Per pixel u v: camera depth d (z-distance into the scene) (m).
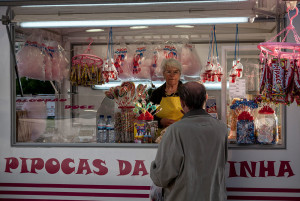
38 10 2.71
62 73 3.63
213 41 3.71
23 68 3.20
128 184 2.87
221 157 2.02
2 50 2.94
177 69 3.42
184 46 3.53
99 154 2.88
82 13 2.78
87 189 2.90
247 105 2.87
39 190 2.93
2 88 2.95
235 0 2.43
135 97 2.98
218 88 3.27
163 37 3.77
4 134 2.94
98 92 3.95
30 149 2.92
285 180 2.79
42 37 3.43
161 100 3.44
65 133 3.17
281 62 2.32
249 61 3.12
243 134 2.80
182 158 1.91
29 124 3.13
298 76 2.29
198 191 1.92
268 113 2.81
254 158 2.80
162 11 2.70
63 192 2.91
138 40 3.81
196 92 2.04
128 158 2.86
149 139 2.90
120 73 3.53
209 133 1.97
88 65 3.38
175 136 1.94
